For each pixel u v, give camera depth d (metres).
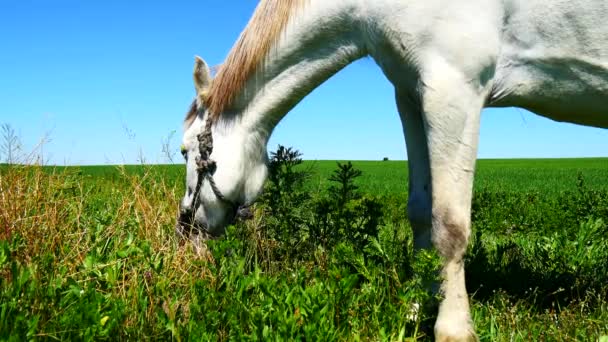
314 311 2.63
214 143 3.65
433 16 2.87
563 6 2.90
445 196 2.93
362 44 3.26
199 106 3.72
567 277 4.07
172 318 2.59
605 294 3.76
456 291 2.94
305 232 4.70
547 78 3.05
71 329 2.39
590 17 2.88
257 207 4.86
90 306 2.53
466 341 2.85
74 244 3.72
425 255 2.75
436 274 2.96
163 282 2.79
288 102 3.52
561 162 60.44
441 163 2.93
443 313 2.93
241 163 3.62
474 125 2.94
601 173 36.97
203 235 3.80
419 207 3.44
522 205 9.13
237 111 3.60
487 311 3.49
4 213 3.68
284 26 3.34
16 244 3.27
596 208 7.29
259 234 4.51
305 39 3.32
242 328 2.71
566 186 24.36
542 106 3.21
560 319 3.29
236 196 3.71
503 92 3.08
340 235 4.39
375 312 2.85
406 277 3.06
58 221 3.95
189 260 3.44
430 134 2.95
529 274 4.17
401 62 3.06
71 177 5.25
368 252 3.49
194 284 3.00
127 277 3.18
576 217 7.42
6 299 2.49
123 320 2.62
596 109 3.13
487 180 30.22
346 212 4.45
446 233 2.94
